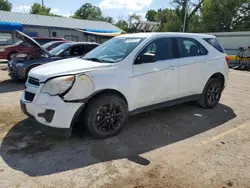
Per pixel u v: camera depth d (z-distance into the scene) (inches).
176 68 175.6
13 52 534.0
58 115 128.0
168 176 110.0
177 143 145.1
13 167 113.8
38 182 102.8
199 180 107.5
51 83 128.5
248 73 548.7
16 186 99.7
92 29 1151.6
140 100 159.0
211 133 161.6
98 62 152.1
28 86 141.7
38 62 295.3
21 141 141.3
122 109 150.6
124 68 148.3
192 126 173.5
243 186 103.8
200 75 196.2
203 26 1418.6
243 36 743.7
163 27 1721.2
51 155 126.0
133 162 121.4
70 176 107.8
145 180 106.7
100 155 127.4
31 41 278.5
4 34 850.8
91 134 144.4
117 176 109.0
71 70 134.4
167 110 209.0
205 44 203.9
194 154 131.3
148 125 172.9
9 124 166.2
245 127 173.5
